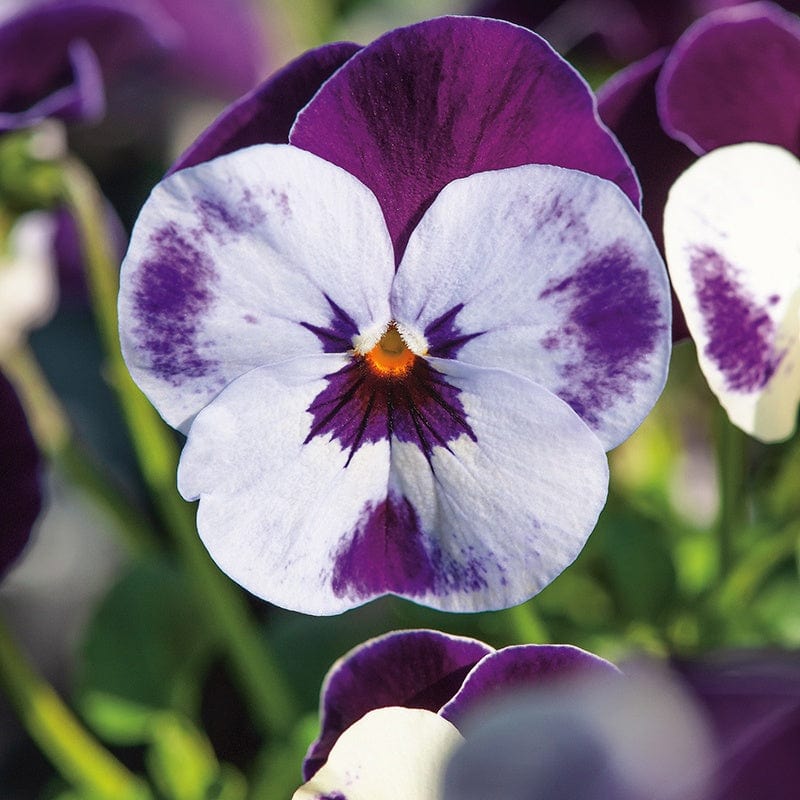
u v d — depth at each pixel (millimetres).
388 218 258
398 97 255
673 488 345
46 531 440
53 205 314
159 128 438
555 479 255
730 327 260
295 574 258
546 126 257
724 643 316
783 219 263
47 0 307
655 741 235
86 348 444
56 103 301
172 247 251
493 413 256
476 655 257
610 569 322
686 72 271
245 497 256
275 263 252
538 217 251
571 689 243
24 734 377
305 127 255
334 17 505
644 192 274
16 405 282
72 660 413
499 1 350
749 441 342
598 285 251
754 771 236
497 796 237
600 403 255
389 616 320
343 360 258
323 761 261
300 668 319
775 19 267
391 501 260
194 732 320
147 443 303
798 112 272
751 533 318
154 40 328
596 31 353
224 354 255
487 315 255
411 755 251
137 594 323
